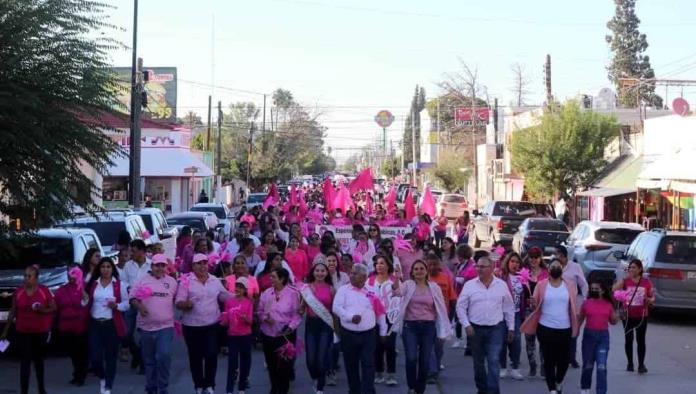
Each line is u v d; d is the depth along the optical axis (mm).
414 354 11750
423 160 127938
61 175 14695
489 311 11539
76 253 16281
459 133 99688
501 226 35062
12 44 14227
